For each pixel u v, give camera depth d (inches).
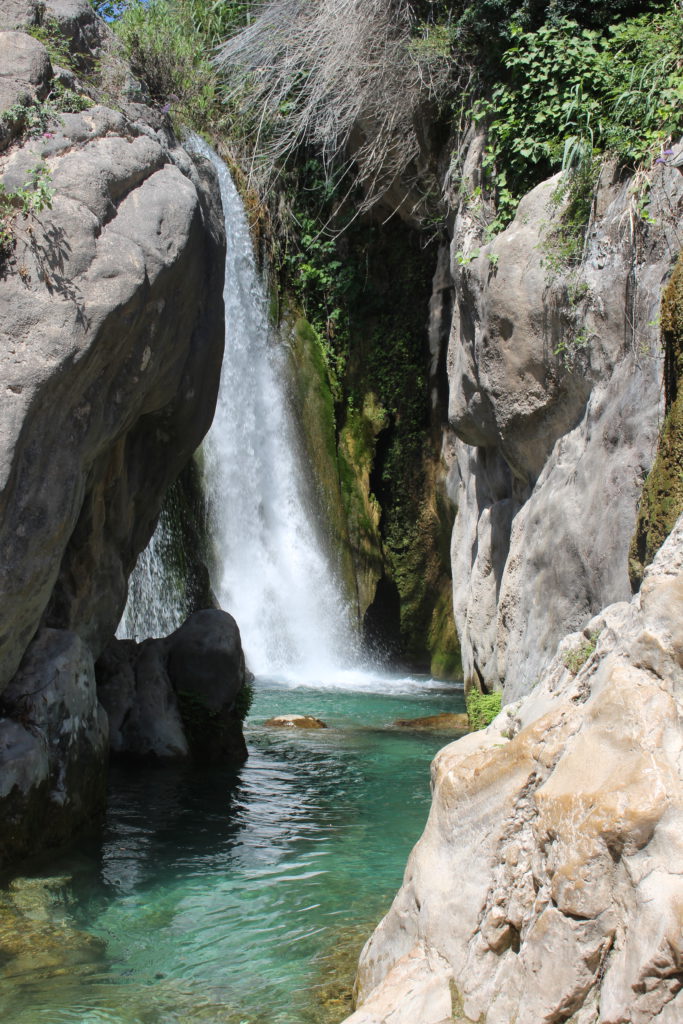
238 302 710.5
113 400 253.9
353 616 722.8
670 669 131.1
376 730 440.8
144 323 252.2
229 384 696.4
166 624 593.9
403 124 514.0
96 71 293.7
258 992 170.1
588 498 276.4
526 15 371.2
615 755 127.5
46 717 251.6
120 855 251.0
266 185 730.2
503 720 168.1
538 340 312.0
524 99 368.5
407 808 304.5
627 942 116.9
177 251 253.6
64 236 230.1
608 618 152.9
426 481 741.9
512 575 323.3
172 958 187.0
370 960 155.2
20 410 217.9
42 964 183.8
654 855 118.4
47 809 247.3
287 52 573.3
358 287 754.2
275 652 681.0
